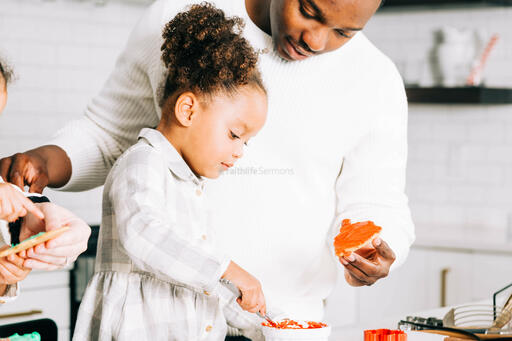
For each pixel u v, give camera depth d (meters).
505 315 1.55
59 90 3.38
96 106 1.80
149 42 1.68
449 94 3.57
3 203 1.13
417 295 3.45
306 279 1.70
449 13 3.79
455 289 3.35
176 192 1.42
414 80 3.89
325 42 1.40
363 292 3.56
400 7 3.92
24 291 2.69
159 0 1.74
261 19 1.58
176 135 1.42
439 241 3.38
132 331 1.37
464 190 3.81
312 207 1.68
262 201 1.63
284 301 1.69
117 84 1.76
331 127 1.63
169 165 1.40
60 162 1.66
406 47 3.92
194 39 1.39
